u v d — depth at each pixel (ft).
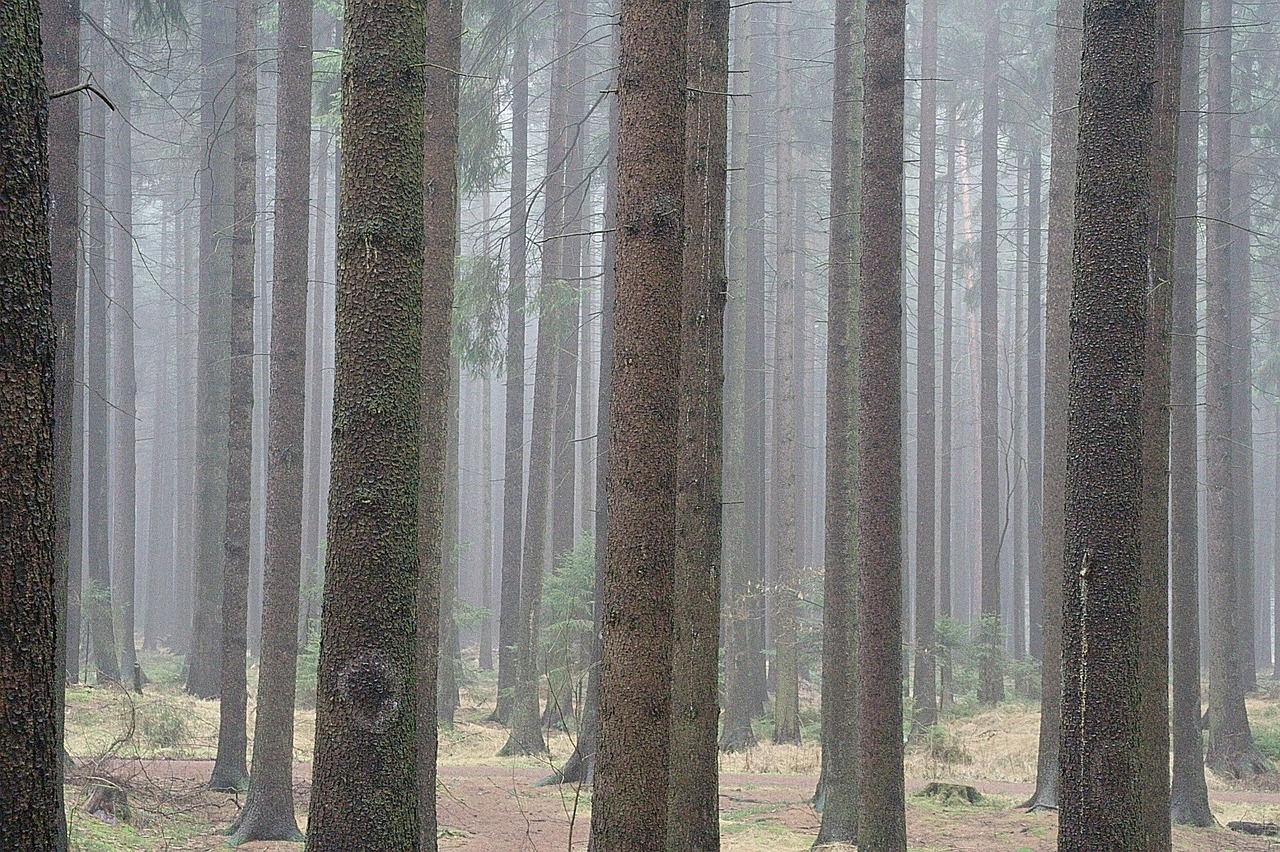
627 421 23.68
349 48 20.77
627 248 23.91
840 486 48.60
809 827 49.90
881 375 39.47
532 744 74.18
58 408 34.99
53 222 34.88
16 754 10.43
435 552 36.04
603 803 23.40
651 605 23.44
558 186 88.22
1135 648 23.53
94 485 97.40
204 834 44.11
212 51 104.37
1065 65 56.75
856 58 52.75
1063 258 56.54
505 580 89.40
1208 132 81.25
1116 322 23.81
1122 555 23.57
